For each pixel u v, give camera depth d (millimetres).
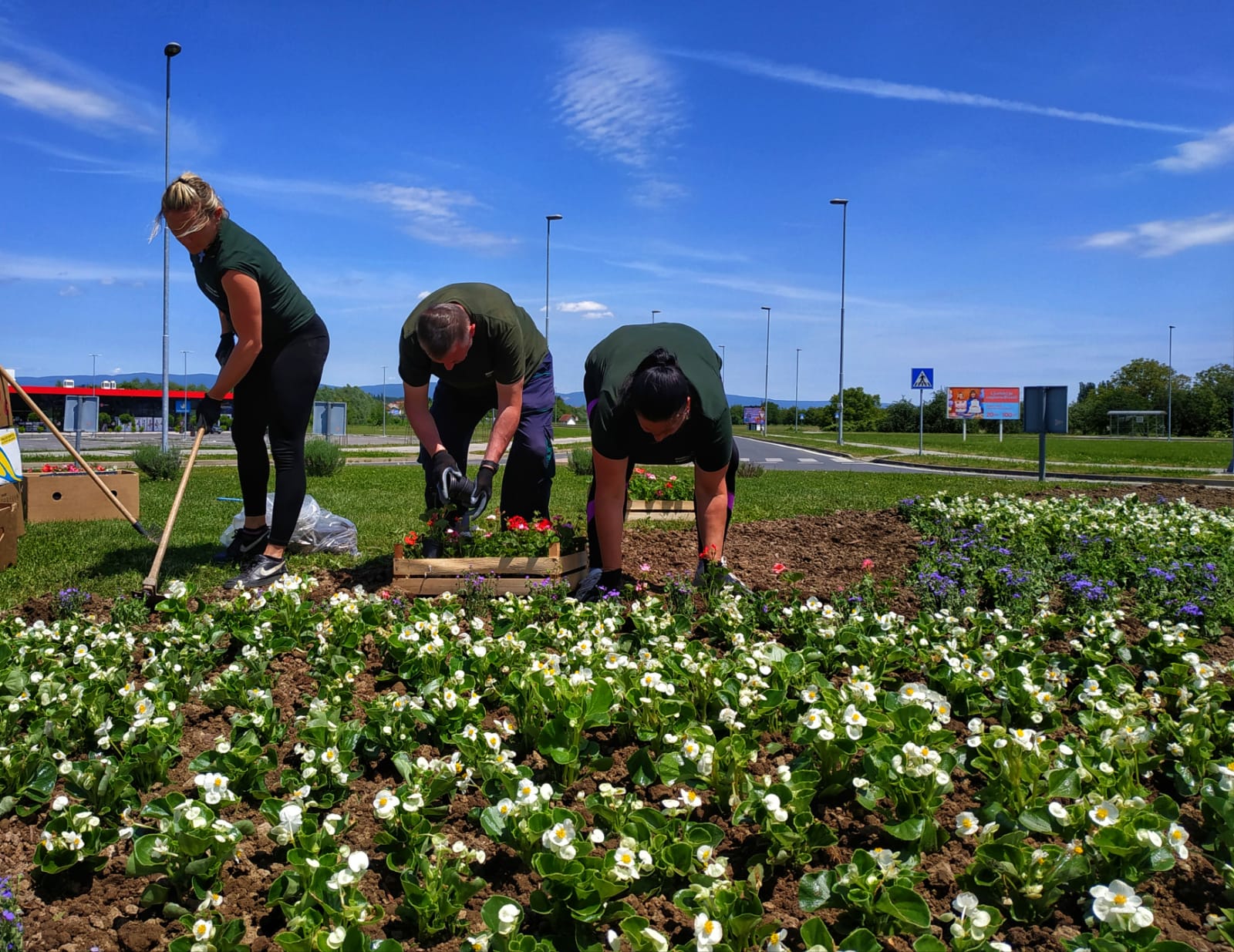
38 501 8078
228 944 1792
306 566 5637
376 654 3705
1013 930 1902
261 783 2498
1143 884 2078
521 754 2775
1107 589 4648
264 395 5164
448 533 4828
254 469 5480
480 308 4469
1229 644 4035
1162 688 3029
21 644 3533
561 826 1967
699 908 1838
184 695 3166
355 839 2287
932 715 2771
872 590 4324
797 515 9000
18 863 2229
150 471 14180
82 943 1933
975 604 4574
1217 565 5367
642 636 3672
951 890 2066
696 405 3918
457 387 4953
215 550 6230
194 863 2014
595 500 4684
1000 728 2412
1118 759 2463
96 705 2854
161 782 2582
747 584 4922
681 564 5641
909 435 65875
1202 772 2482
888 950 1867
